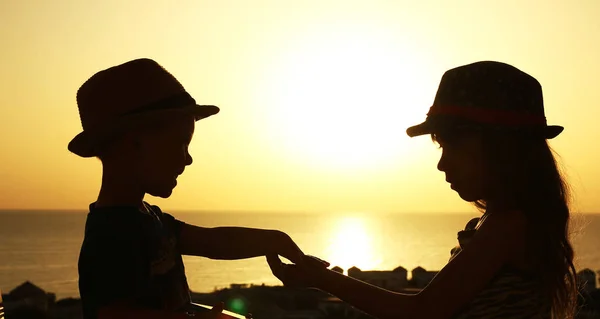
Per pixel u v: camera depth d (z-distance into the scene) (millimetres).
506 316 1737
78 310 14328
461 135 1845
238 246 1860
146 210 1693
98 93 1628
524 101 1853
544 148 1881
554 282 1812
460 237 1916
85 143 1626
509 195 1834
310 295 16297
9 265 80375
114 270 1506
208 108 1686
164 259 1645
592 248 86562
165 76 1671
